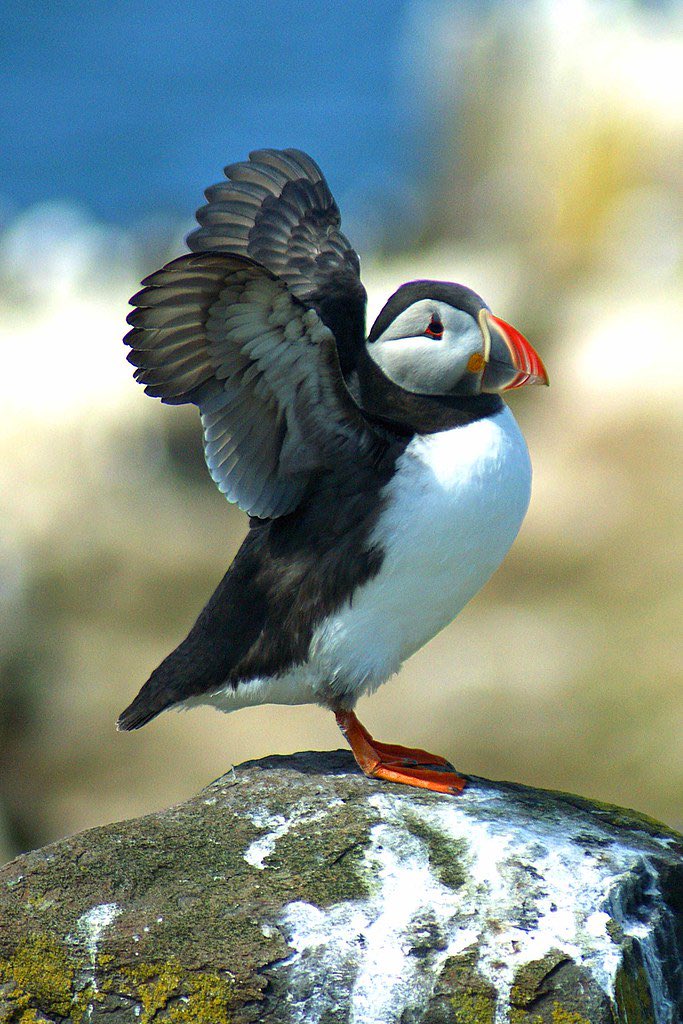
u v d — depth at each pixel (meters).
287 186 7.79
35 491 17.11
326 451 6.75
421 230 24.50
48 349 20.03
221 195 7.71
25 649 14.30
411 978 5.95
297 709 14.16
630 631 14.79
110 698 14.09
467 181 23.98
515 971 5.92
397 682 14.53
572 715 13.92
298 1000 5.95
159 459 18.19
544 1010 5.87
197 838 6.59
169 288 5.97
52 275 24.12
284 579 6.89
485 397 7.14
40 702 13.92
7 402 18.67
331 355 6.32
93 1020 6.05
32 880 6.38
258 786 7.00
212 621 7.09
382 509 6.73
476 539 6.81
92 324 21.06
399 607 6.87
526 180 22.89
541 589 15.69
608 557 15.86
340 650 6.89
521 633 15.03
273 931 6.10
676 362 17.61
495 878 6.32
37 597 15.20
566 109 22.39
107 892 6.31
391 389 7.11
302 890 6.28
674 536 15.82
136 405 18.58
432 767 7.37
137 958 6.06
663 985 6.22
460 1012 5.89
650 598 15.20
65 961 6.10
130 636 15.03
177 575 16.14
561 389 18.22
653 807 13.08
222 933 6.10
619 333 18.62
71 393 18.84
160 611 15.55
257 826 6.65
